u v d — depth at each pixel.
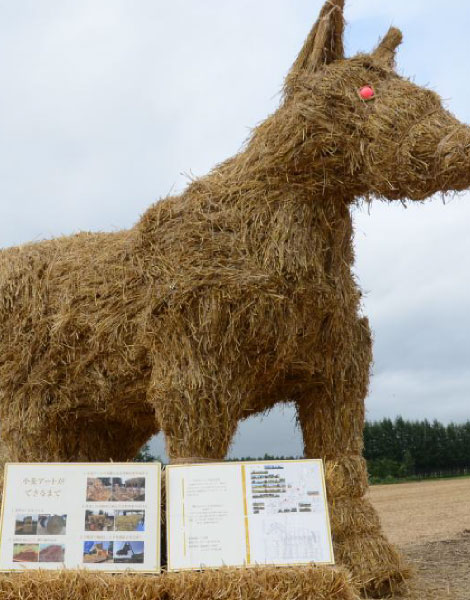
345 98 4.08
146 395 4.52
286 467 3.71
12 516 3.60
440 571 5.27
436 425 50.31
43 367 4.66
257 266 4.05
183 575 3.32
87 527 3.59
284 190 4.19
